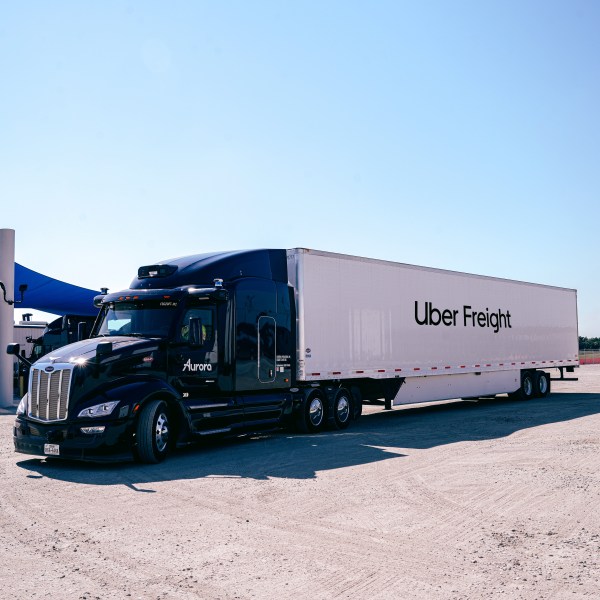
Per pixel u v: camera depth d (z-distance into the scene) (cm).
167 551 542
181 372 1073
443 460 960
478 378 1920
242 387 1186
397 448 1085
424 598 439
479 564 508
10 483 830
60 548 553
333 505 696
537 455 994
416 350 1634
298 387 1338
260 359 1229
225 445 1162
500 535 587
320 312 1360
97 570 498
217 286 1141
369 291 1495
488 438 1192
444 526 616
